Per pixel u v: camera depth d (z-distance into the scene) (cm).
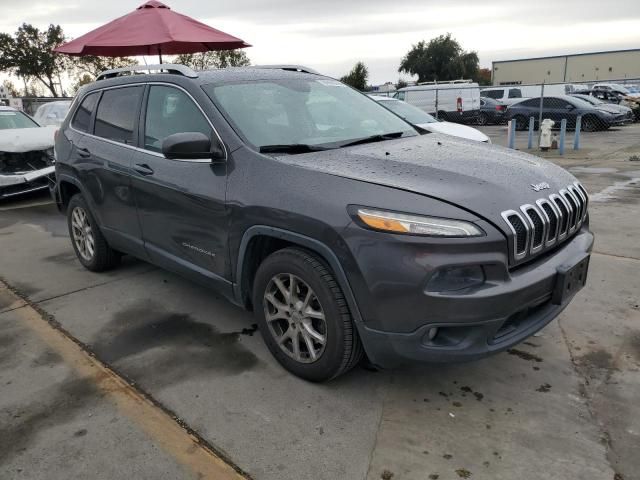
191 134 307
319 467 238
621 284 428
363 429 262
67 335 370
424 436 256
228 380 308
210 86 349
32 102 1839
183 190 338
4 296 445
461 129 894
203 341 356
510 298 245
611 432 255
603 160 1155
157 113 376
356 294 256
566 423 262
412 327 246
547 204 275
